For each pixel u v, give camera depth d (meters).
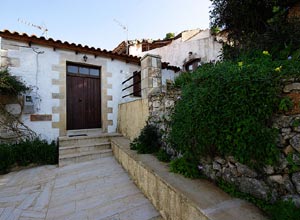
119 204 2.36
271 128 1.48
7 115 4.24
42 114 4.67
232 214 1.38
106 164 3.97
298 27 2.49
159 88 4.22
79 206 2.34
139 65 6.38
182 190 1.78
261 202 1.49
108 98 5.72
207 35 7.79
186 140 2.16
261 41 2.78
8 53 4.32
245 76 1.58
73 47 5.05
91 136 4.85
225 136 1.70
